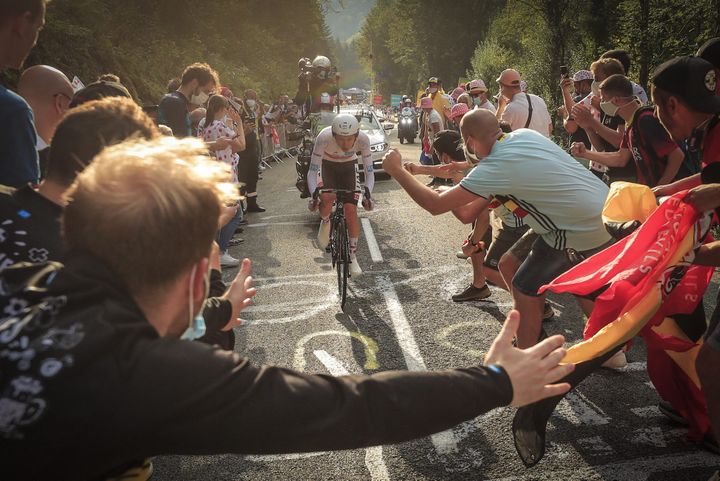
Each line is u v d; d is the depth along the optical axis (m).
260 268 6.57
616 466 2.85
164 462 3.06
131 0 19.72
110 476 1.18
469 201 3.31
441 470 2.89
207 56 24.75
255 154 9.60
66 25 12.89
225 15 28.89
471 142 3.43
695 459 2.87
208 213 1.08
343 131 5.43
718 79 2.95
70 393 0.95
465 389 1.17
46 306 1.01
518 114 7.18
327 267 6.50
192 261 1.09
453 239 7.47
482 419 3.31
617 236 2.95
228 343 1.92
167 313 1.13
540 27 19.41
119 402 0.96
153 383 0.98
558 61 18.16
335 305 5.30
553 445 3.05
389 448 3.08
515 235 4.49
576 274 2.86
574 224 3.30
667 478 2.74
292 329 4.77
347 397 1.10
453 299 5.27
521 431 2.49
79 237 1.05
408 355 4.21
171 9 23.53
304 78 10.38
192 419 1.00
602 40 18.75
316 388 1.10
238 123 6.79
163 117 6.00
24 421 0.94
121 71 15.58
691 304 2.73
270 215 9.50
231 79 24.97
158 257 1.04
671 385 3.00
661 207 2.48
